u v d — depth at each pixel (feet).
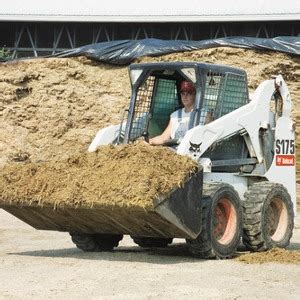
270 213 54.24
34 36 149.48
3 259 49.90
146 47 100.78
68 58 104.63
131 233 50.62
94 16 145.28
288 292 39.58
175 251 54.95
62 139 101.86
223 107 53.98
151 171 46.70
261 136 55.98
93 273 44.06
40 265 47.14
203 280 42.27
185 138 50.44
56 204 48.52
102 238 55.06
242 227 52.21
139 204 45.60
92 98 102.47
